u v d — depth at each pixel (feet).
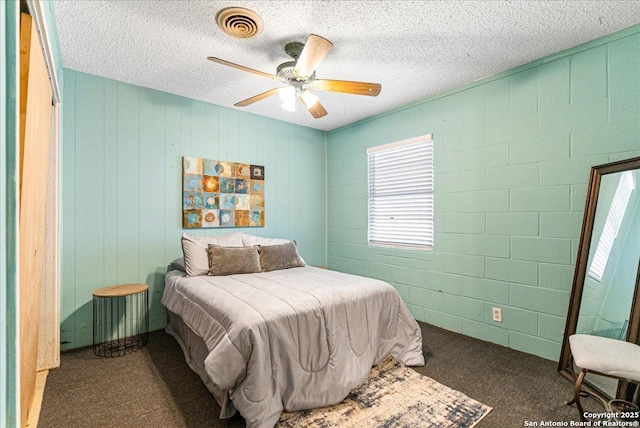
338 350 6.43
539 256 8.13
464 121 9.70
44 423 5.48
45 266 7.41
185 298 7.82
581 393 6.27
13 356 2.79
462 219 9.78
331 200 14.71
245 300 6.44
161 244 10.20
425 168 10.98
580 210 7.47
